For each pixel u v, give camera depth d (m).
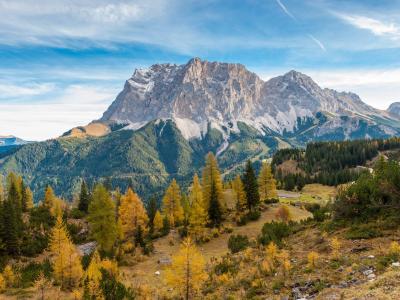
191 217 60.62
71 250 41.06
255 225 65.00
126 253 57.41
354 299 17.33
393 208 32.47
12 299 34.12
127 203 70.31
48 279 39.44
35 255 56.91
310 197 105.06
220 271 33.53
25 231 64.31
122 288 29.02
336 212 36.62
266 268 28.77
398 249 23.38
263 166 88.69
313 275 24.27
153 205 86.31
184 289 28.70
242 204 71.94
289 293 22.52
